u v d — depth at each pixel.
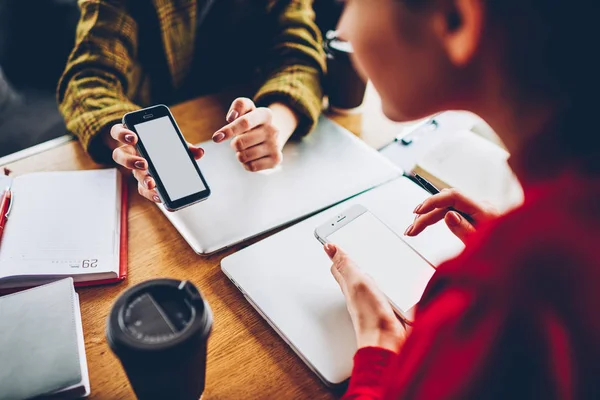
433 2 0.33
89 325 0.60
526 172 0.36
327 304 0.62
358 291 0.58
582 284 0.30
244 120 0.82
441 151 0.89
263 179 0.83
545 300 0.31
